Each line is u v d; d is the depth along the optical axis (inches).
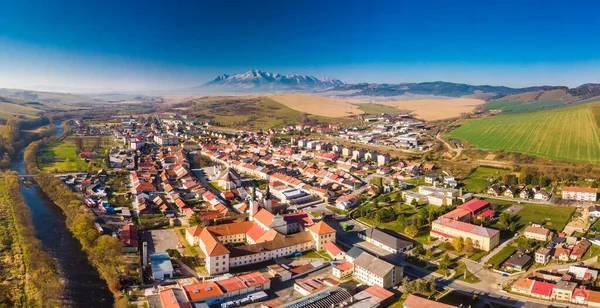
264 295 7711.6
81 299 7613.2
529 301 7485.2
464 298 7598.4
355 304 7332.7
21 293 7716.5
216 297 7470.5
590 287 7755.9
